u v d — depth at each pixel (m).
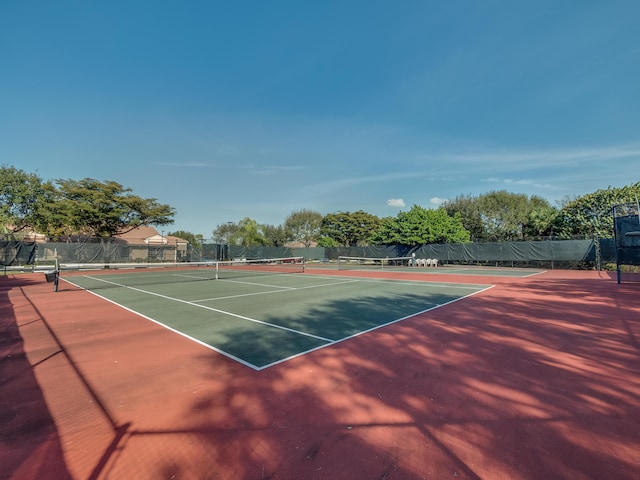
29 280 19.09
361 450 2.67
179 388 3.91
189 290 13.32
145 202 37.22
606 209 24.00
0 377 4.30
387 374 4.25
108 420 3.19
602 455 2.56
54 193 32.31
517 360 4.69
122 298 11.20
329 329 6.64
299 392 3.75
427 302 9.84
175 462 2.55
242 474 2.40
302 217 51.62
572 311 8.16
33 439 2.88
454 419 3.13
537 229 30.86
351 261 37.34
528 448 2.66
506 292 11.95
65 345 5.70
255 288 13.86
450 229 31.53
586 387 3.78
